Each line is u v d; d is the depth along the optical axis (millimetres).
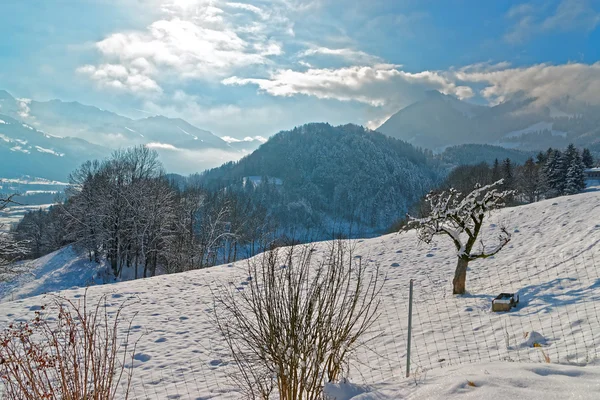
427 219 13383
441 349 7656
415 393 4477
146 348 10039
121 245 38531
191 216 41938
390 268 17875
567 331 7035
